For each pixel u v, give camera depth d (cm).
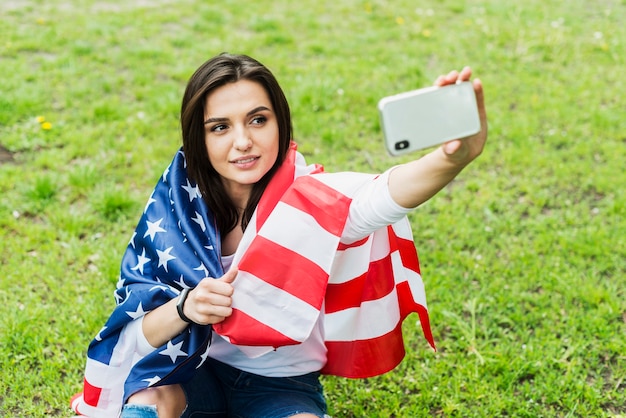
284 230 182
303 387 209
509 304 322
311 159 459
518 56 645
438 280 339
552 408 267
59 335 297
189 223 197
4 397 268
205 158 193
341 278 201
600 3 816
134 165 446
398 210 173
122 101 538
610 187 428
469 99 153
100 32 677
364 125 509
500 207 405
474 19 754
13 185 416
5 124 487
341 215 179
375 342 214
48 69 584
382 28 723
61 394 267
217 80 180
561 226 390
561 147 485
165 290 193
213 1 802
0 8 740
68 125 489
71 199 404
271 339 183
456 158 161
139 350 198
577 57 647
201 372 210
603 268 349
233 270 180
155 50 629
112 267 337
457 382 276
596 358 289
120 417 202
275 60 625
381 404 268
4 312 310
